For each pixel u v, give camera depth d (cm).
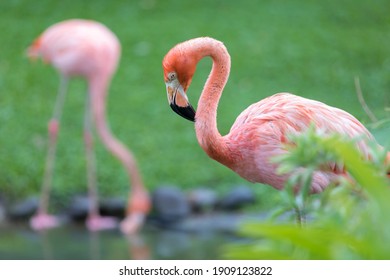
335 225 300
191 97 1633
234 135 639
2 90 1633
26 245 1042
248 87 1703
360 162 272
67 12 2122
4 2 2186
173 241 1076
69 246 1039
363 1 2245
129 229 1150
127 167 1205
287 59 1844
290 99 644
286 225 268
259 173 646
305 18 2108
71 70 1279
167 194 1224
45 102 1593
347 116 633
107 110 1573
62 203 1244
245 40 1939
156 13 2141
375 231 276
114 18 2084
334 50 1900
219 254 980
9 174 1284
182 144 1437
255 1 2244
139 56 1853
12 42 1905
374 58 1864
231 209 1226
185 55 599
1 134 1423
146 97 1642
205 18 2095
